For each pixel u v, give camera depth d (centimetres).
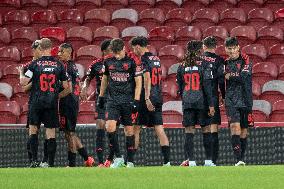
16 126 4906
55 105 3956
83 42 6178
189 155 4012
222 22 6328
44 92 3922
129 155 3909
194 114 4016
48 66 3928
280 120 5203
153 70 4109
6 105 5394
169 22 6372
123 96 3866
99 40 6191
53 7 6712
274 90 5428
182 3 6581
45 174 2952
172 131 4709
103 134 4325
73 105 4228
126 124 3891
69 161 4309
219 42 6075
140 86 3828
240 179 2723
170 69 5656
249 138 4672
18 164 4772
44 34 6191
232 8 6366
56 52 5566
